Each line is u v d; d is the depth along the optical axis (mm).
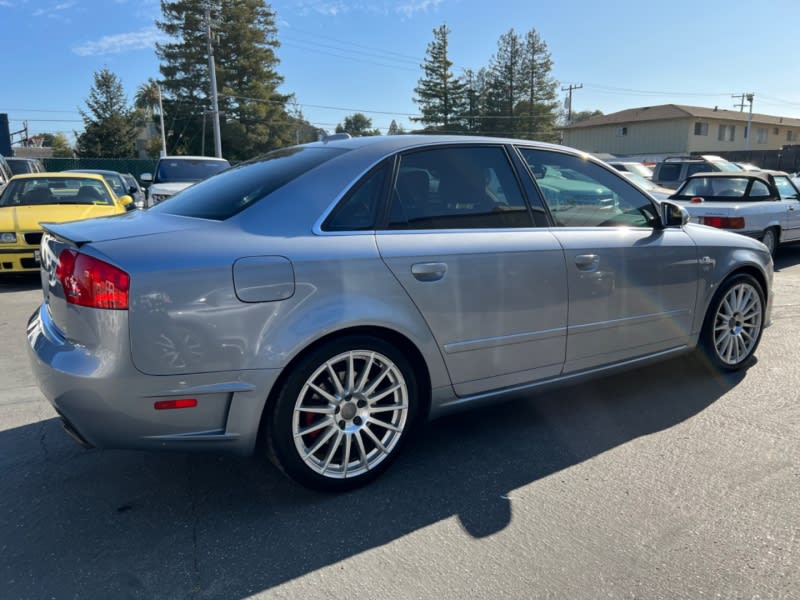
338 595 2203
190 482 2996
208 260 2461
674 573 2299
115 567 2363
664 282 3818
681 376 4387
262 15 57156
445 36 55562
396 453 2998
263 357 2537
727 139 50500
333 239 2746
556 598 2178
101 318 2377
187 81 54844
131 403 2412
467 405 3207
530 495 2861
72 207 8227
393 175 2998
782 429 3520
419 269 2881
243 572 2334
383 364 2879
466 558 2402
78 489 2938
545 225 3398
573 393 4121
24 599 2184
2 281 8250
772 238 9430
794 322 5906
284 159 3215
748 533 2539
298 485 2875
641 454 3244
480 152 3311
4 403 3984
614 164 18625
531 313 3258
